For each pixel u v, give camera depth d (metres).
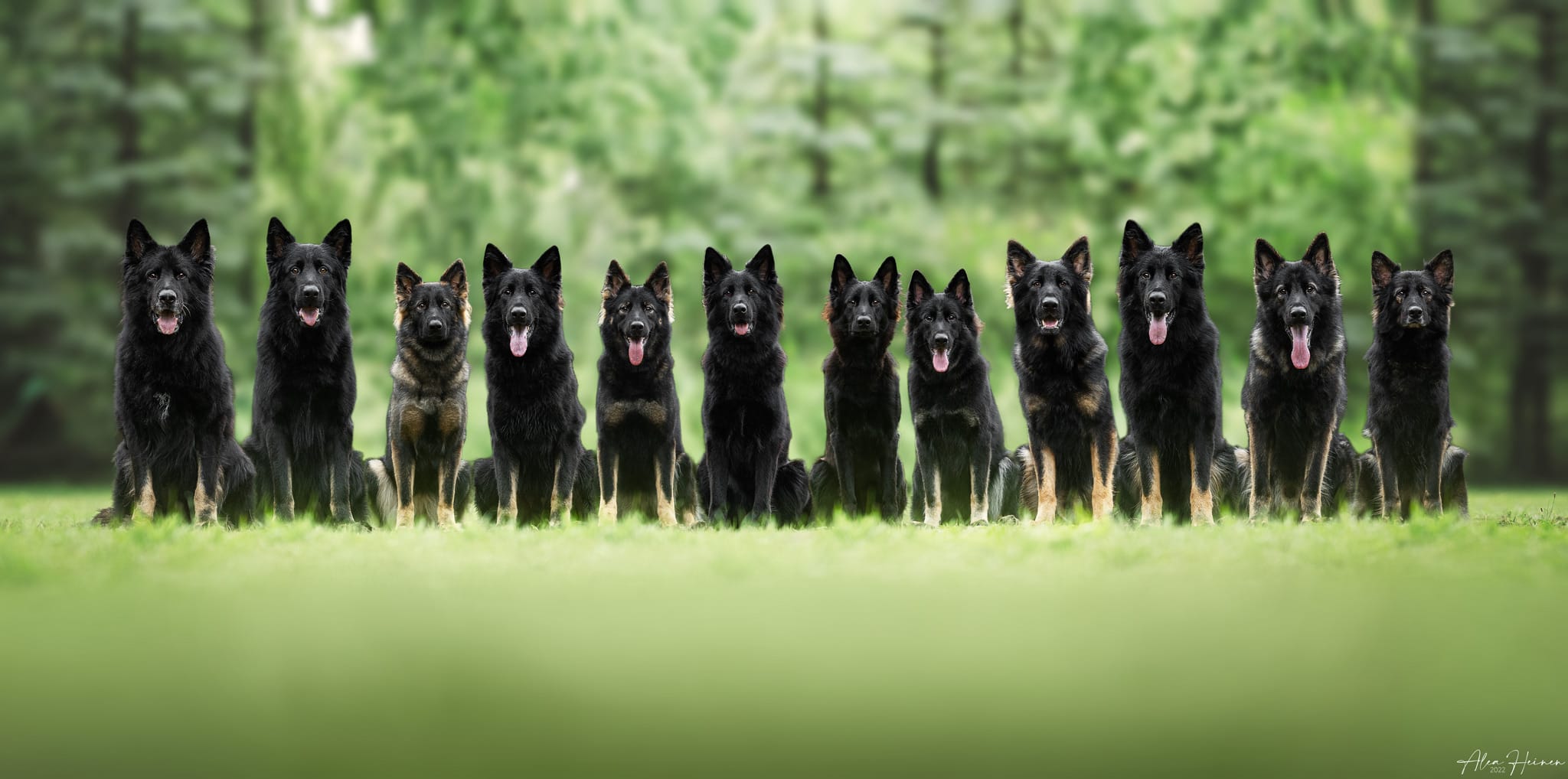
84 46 32.56
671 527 13.15
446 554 10.19
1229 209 30.86
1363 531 11.12
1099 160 31.44
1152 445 13.31
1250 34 31.91
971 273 29.86
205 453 12.64
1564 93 34.84
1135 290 13.18
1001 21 32.97
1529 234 34.66
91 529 12.02
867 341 13.80
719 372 13.91
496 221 31.12
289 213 31.00
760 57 33.19
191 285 12.44
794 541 11.30
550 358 13.52
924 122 32.38
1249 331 29.73
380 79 31.81
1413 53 33.78
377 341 28.52
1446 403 13.62
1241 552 10.02
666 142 32.22
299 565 9.56
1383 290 13.67
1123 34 32.03
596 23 32.72
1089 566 9.53
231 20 32.41
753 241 30.80
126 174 31.61
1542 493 25.84
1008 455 14.88
